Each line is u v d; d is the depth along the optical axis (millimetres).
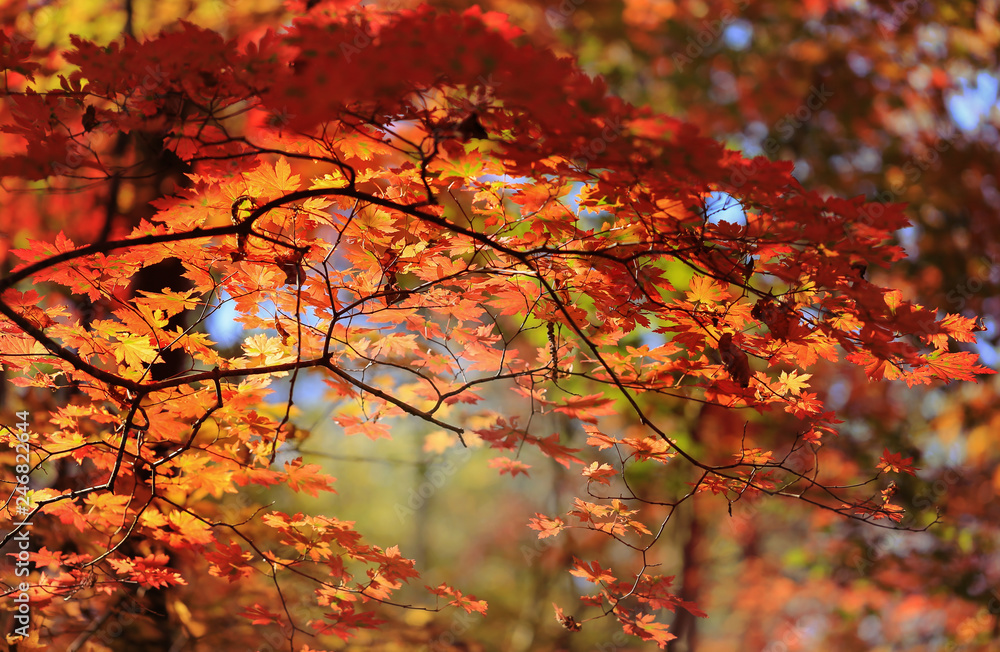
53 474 3855
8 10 4965
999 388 8133
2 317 2506
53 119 2070
